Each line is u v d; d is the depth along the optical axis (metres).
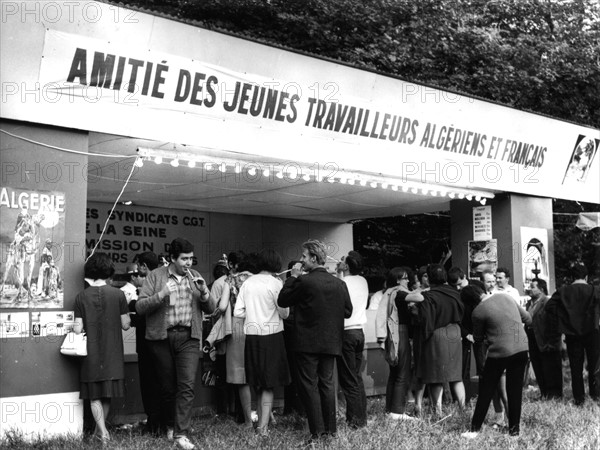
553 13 19.70
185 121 8.89
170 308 7.79
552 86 18.86
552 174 14.05
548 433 8.62
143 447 7.43
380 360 11.55
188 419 7.70
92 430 8.19
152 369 8.22
